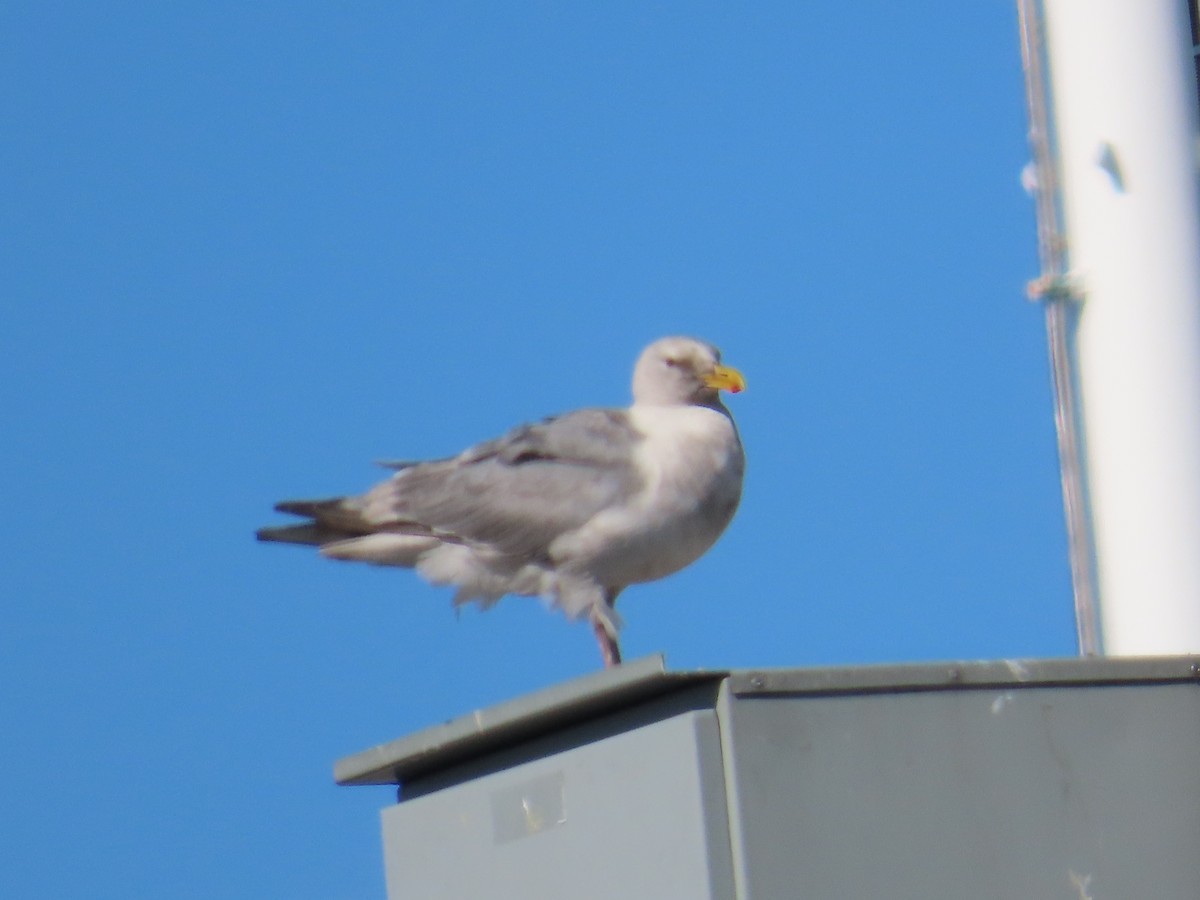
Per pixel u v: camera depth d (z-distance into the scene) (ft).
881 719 33.65
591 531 48.93
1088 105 40.16
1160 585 38.47
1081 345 39.73
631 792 34.40
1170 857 34.30
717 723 33.35
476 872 37.17
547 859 35.83
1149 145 39.81
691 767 33.24
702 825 32.99
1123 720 34.71
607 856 34.73
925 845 33.37
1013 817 33.83
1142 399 39.01
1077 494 39.55
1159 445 38.83
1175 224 39.52
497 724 35.65
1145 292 39.32
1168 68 40.09
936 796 33.60
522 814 36.40
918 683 33.86
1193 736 34.94
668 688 33.99
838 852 33.01
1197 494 38.68
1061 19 40.65
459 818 37.63
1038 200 40.55
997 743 34.06
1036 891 33.63
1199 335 39.22
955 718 33.94
